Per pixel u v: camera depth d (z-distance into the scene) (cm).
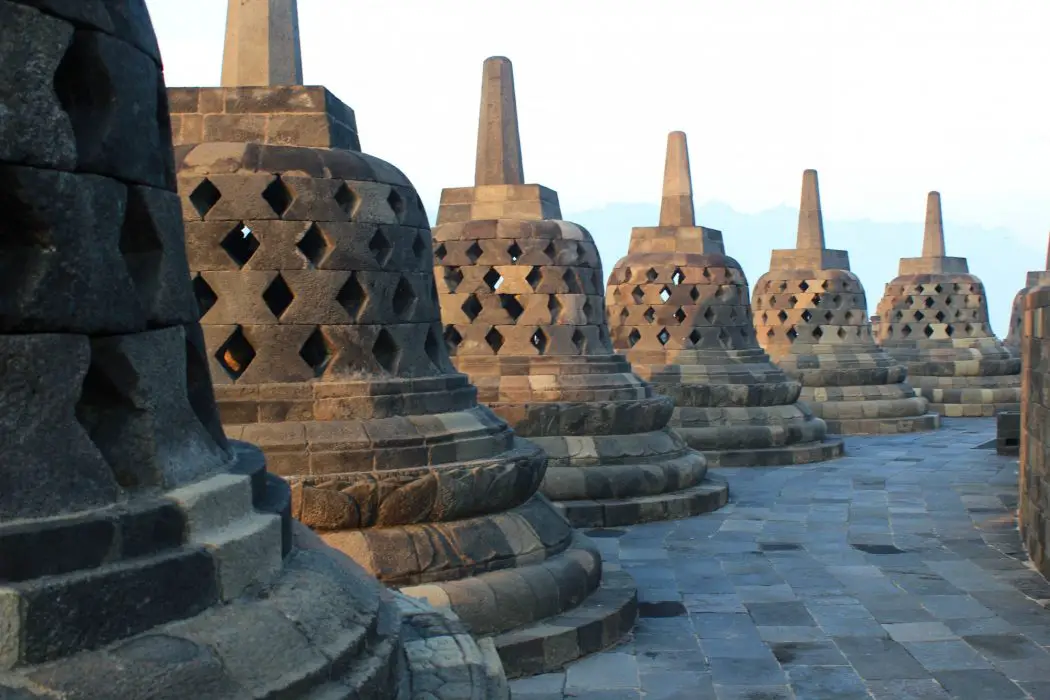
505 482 906
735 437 2025
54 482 357
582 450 1487
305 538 507
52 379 360
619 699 791
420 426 898
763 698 791
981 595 1073
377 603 475
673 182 2208
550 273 1531
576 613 918
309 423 873
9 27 350
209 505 400
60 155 363
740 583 1136
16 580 335
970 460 2091
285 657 388
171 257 427
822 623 980
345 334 899
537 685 821
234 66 970
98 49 384
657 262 2134
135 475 395
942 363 3144
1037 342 1227
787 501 1644
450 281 1541
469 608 834
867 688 809
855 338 2733
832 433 2620
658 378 2062
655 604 1052
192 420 435
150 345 408
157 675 344
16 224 361
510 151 1587
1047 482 1128
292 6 988
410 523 872
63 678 328
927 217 3366
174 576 371
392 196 942
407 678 499
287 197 910
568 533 988
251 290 883
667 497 1509
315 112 946
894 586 1116
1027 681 820
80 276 369
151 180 416
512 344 1528
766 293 2778
